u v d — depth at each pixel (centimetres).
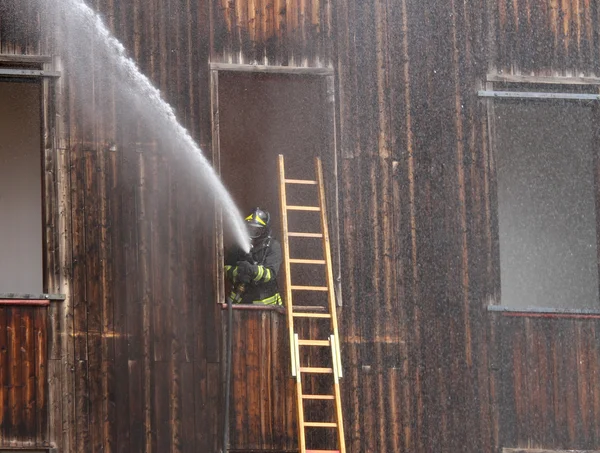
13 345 2077
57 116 2130
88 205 2125
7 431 2061
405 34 2286
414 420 2203
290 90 2342
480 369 2239
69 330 2095
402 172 2250
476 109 2295
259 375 2152
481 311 2252
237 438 2133
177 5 2197
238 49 2209
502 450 2227
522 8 2341
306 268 2259
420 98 2275
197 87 2183
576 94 2334
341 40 2256
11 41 2125
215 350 2141
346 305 2202
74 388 2088
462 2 2319
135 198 2142
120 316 2116
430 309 2231
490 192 2280
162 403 2114
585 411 2262
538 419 2247
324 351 2180
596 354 2277
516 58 2325
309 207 2192
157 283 2133
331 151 2227
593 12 2367
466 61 2303
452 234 2256
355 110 2248
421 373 2216
